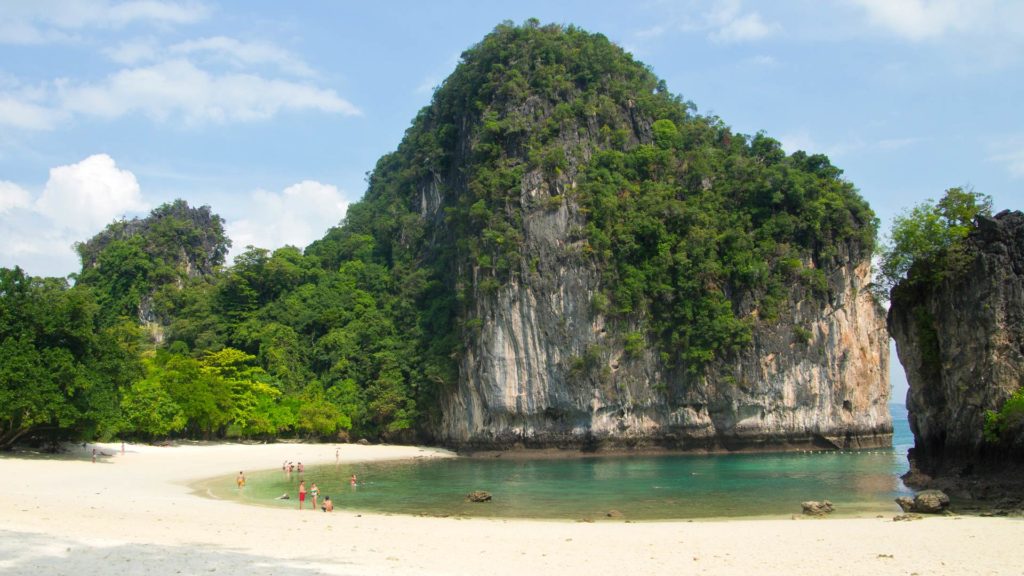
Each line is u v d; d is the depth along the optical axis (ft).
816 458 237.04
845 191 298.76
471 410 296.51
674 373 279.49
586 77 335.26
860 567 67.46
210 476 174.19
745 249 285.23
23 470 153.69
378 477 188.55
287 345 345.10
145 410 237.25
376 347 337.72
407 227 402.72
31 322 178.50
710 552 76.33
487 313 290.56
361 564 65.72
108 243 455.22
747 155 332.60
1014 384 131.75
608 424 277.44
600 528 97.81
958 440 143.43
